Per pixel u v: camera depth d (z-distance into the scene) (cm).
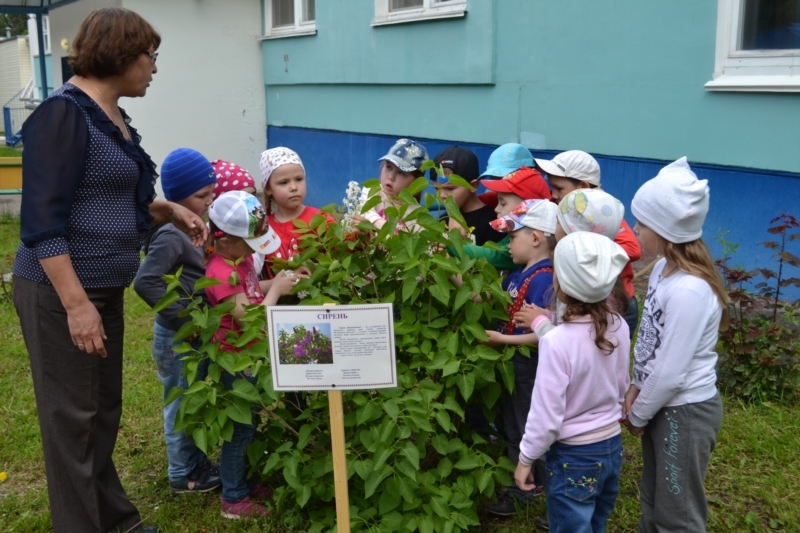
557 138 679
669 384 248
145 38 275
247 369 302
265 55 1188
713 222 561
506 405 324
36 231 256
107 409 306
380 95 931
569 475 256
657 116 588
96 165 270
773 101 509
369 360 257
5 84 3031
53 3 1505
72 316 265
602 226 278
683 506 256
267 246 307
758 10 516
